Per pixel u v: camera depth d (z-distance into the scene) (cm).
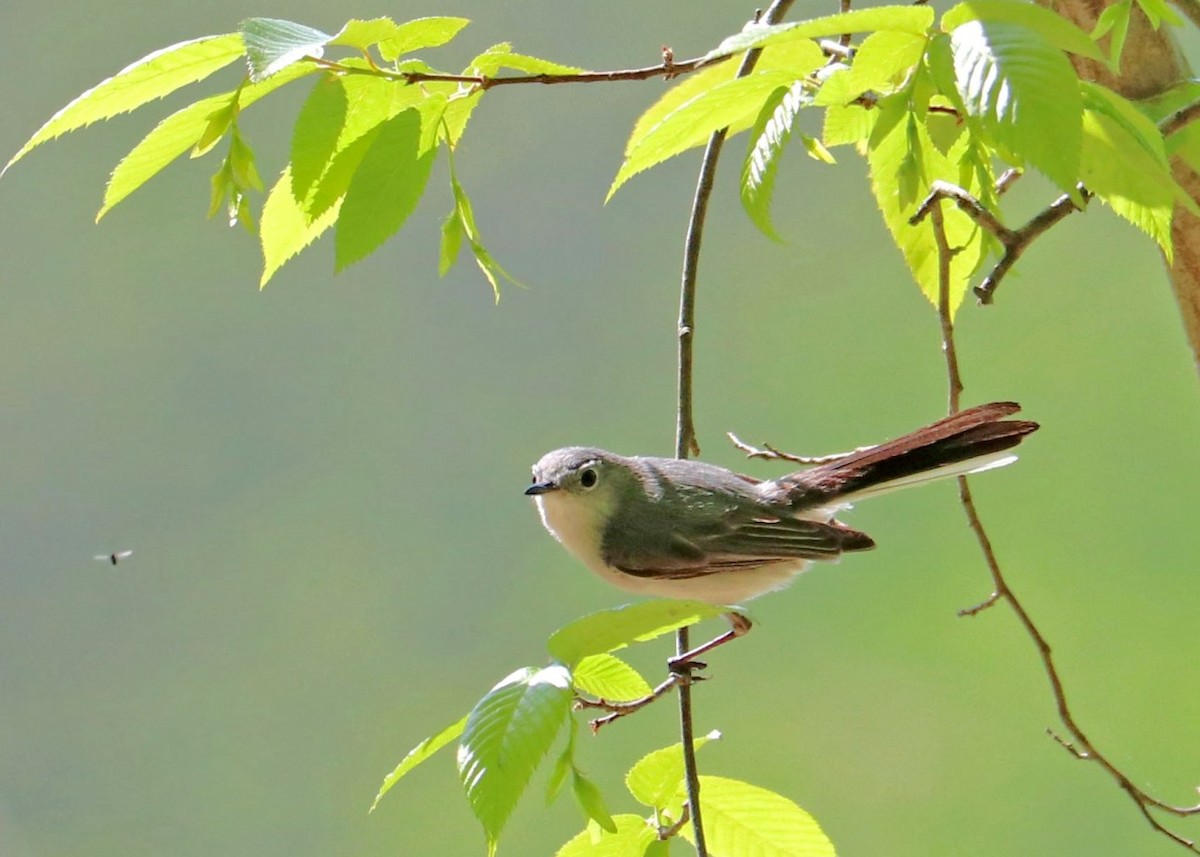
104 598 1347
